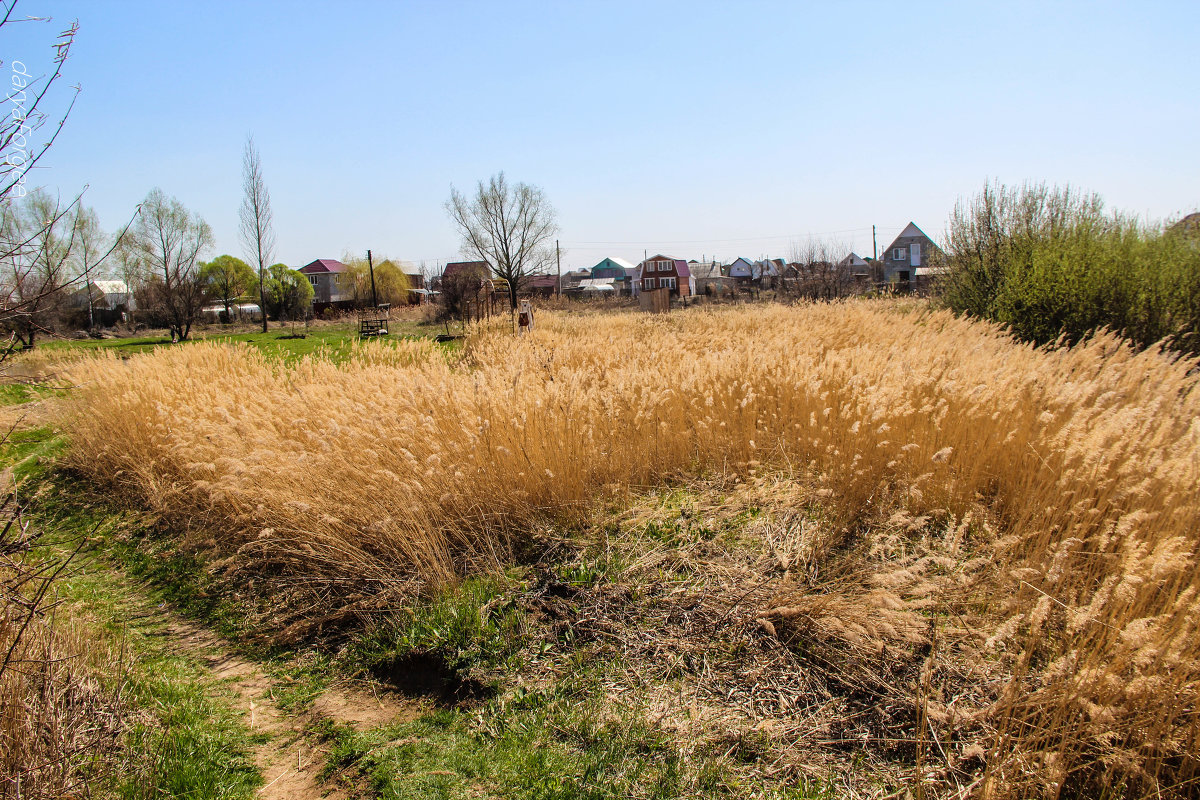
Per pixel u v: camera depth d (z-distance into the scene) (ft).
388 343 44.47
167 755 11.03
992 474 16.14
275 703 12.88
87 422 30.37
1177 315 34.63
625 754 10.47
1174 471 12.26
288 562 17.60
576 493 17.66
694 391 21.79
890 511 15.49
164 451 24.75
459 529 16.99
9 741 9.43
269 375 33.06
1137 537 12.17
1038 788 8.56
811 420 18.28
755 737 10.45
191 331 132.57
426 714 12.24
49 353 50.03
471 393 21.18
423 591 15.57
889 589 12.47
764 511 16.90
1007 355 23.09
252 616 16.12
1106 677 8.96
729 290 194.29
